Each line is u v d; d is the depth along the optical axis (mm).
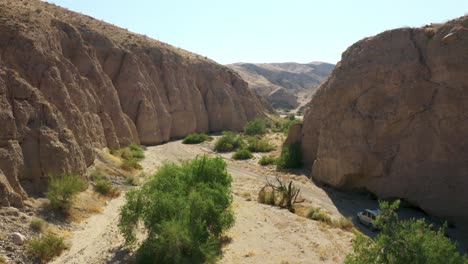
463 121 24672
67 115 25906
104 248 16531
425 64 27969
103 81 40406
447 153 24844
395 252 10875
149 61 57156
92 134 31453
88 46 41594
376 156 28641
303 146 39500
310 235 19969
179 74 63000
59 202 18844
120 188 25594
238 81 80312
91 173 25594
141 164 35719
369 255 11156
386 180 27922
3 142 18891
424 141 26359
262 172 38031
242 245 18266
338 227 22188
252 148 49219
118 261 15445
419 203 25156
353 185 30453
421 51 28656
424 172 25688
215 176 20703
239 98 76875
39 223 16516
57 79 26578
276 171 38156
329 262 16469
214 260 15469
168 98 58562
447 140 25062
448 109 25406
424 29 29281
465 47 25266
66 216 18719
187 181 19234
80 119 27453
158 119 53094
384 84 29781
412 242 10742
